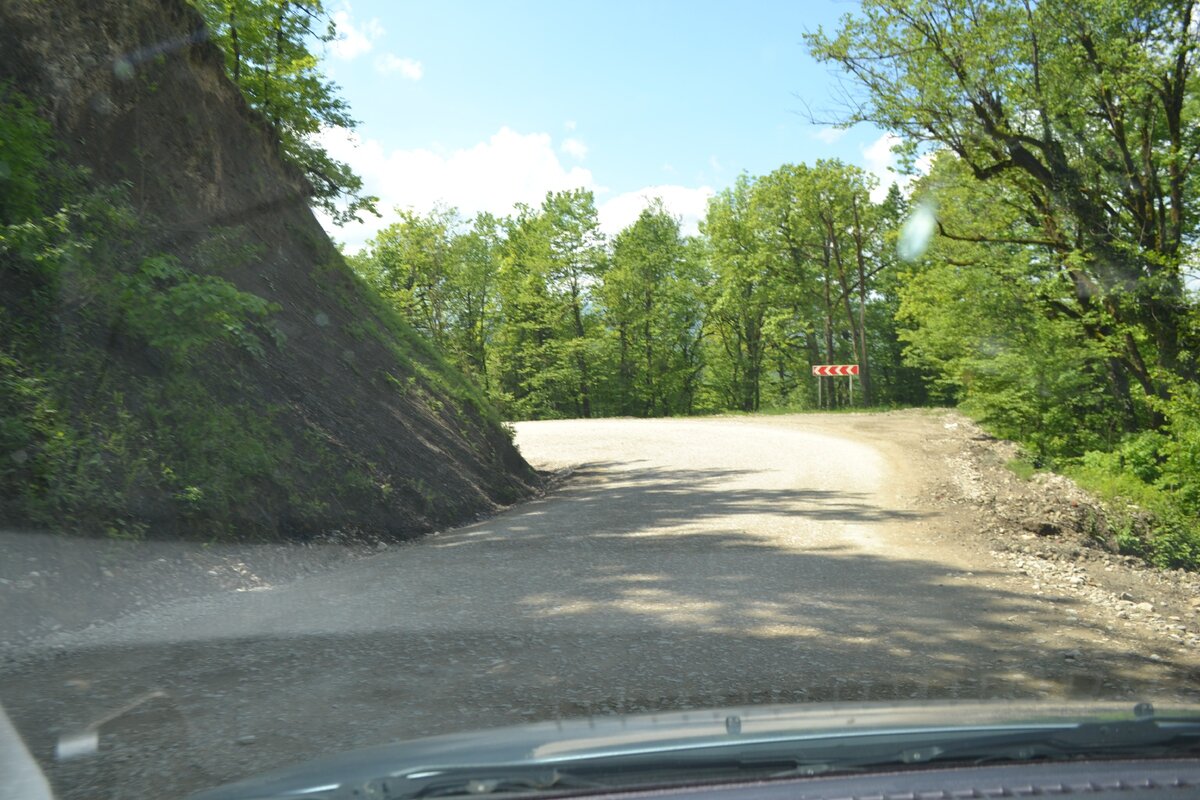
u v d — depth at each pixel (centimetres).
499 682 541
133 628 668
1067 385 2520
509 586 846
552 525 1265
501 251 6431
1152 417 2427
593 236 5747
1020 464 2091
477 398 1961
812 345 5997
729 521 1260
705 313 6209
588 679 551
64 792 361
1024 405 2559
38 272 962
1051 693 550
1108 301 2367
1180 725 204
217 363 1145
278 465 1084
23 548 707
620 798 162
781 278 5406
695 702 506
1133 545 1434
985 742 192
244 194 1600
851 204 4991
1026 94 2202
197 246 1310
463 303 6344
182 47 1527
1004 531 1286
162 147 1397
